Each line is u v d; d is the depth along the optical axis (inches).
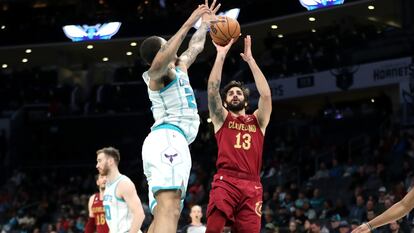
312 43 1245.1
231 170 310.8
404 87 1115.9
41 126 1407.5
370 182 908.0
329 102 1241.4
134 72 1414.9
